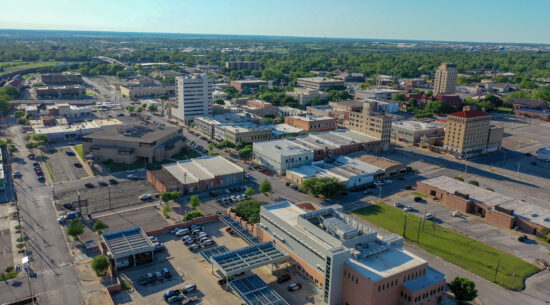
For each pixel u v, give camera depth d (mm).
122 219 156625
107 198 176625
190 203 169125
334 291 105250
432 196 187625
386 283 99250
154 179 190625
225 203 174875
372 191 195250
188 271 121438
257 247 124688
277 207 137625
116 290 111250
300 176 199125
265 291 107750
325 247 109562
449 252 138375
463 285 108000
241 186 194750
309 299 110062
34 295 109625
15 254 130000
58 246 135625
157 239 136500
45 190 184500
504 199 174125
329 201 181250
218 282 115500
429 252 138000
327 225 115125
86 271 121438
